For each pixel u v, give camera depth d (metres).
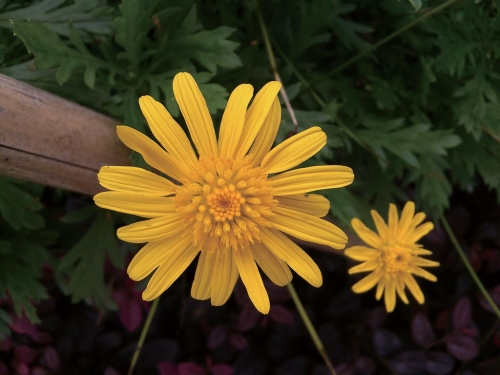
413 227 0.13
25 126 0.09
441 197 0.15
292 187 0.08
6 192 0.12
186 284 0.18
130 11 0.11
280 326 0.17
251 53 0.14
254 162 0.09
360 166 0.16
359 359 0.16
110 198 0.08
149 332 0.17
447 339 0.15
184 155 0.08
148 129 0.12
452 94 0.14
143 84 0.13
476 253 0.17
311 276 0.09
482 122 0.14
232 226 0.08
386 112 0.15
